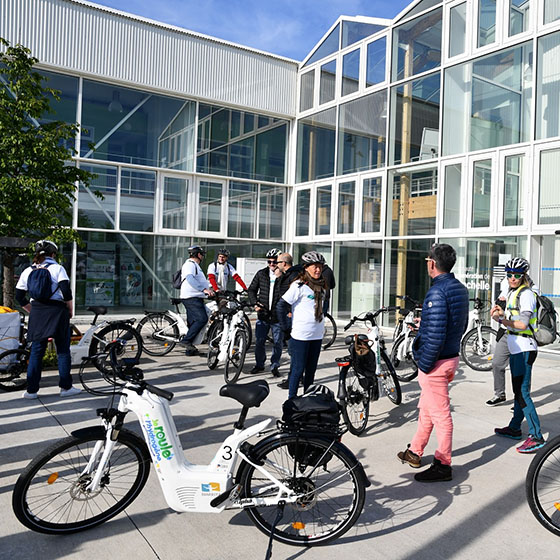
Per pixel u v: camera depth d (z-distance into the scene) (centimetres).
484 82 1016
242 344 666
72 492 302
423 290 1118
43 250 563
